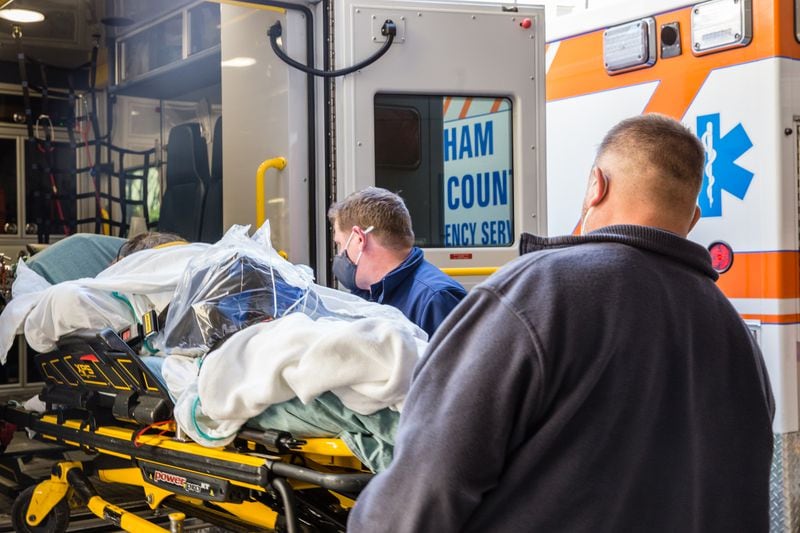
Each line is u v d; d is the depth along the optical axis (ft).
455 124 14.38
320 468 8.50
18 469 13.91
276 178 14.15
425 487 4.73
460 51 14.19
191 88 22.71
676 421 5.22
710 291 5.50
